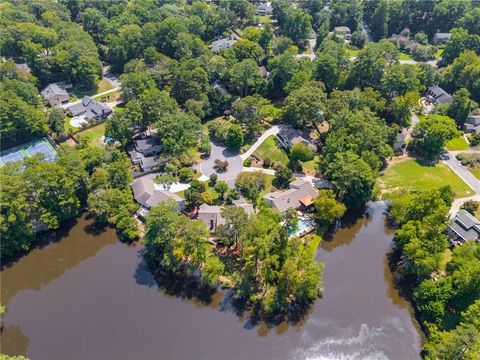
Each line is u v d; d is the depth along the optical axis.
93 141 143.88
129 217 109.06
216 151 139.25
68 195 109.38
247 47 184.25
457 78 170.75
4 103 136.25
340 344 84.06
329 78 162.12
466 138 147.12
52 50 180.88
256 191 116.31
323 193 109.00
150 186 119.19
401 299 92.88
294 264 88.81
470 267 82.81
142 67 173.62
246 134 147.12
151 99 140.62
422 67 176.12
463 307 82.56
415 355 81.69
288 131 139.88
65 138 145.12
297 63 167.12
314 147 135.88
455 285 85.56
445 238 94.62
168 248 98.19
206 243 99.31
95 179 115.44
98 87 178.75
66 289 96.19
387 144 132.62
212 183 123.19
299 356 82.12
